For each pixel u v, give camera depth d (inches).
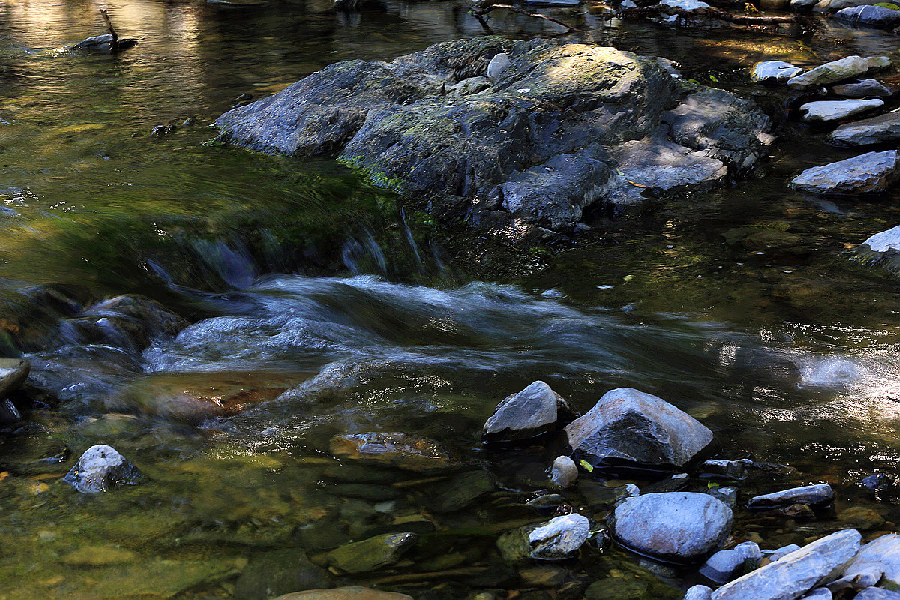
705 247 239.1
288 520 110.4
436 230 248.1
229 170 267.3
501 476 125.7
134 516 109.3
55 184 239.1
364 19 576.7
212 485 118.4
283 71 413.4
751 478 126.6
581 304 207.8
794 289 209.8
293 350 172.2
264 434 135.9
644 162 285.3
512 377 163.5
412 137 270.1
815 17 573.6
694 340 183.6
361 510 113.9
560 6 619.8
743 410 150.4
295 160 282.5
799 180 285.6
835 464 130.9
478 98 287.0
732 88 388.2
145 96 365.1
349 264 230.5
